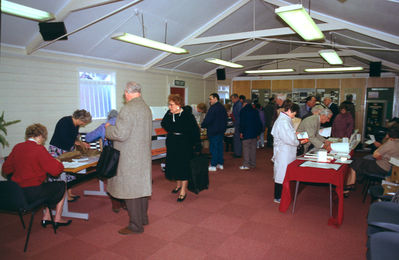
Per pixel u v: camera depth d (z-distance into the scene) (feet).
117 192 9.80
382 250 6.20
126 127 9.30
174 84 29.50
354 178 14.42
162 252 9.23
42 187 10.10
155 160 23.25
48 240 10.03
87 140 12.91
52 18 11.01
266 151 28.02
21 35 14.92
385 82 30.94
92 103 21.03
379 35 17.26
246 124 19.70
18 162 9.64
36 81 16.85
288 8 10.57
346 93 32.91
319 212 12.63
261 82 37.76
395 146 12.44
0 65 15.06
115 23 16.94
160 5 16.89
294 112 12.46
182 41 22.34
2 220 11.71
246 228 10.99
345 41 26.32
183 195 14.02
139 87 10.05
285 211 12.56
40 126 9.98
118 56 21.40
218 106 19.24
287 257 8.93
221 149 20.16
